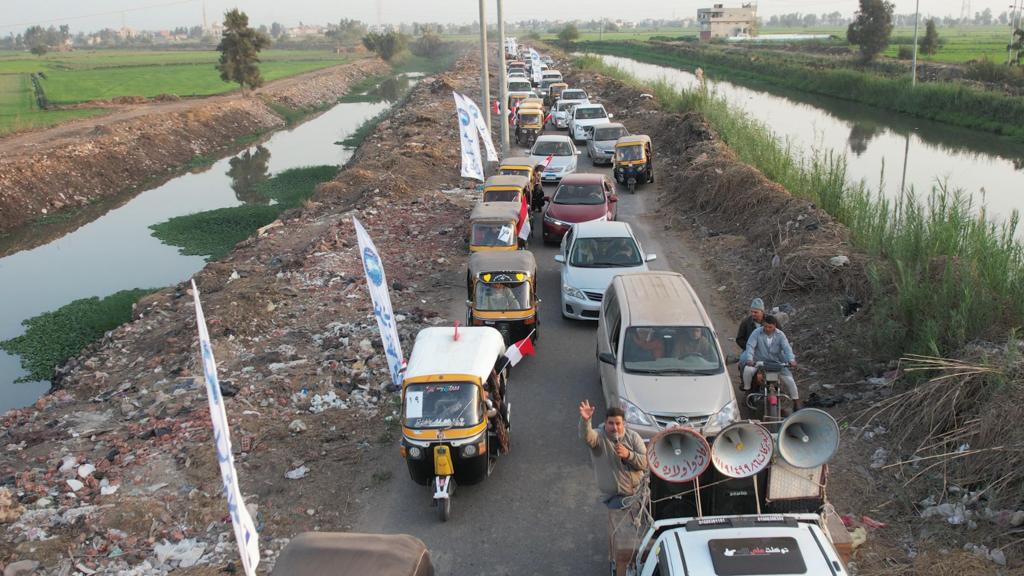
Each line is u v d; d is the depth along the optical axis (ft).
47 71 348.38
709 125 104.17
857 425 34.55
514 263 46.55
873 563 25.90
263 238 76.59
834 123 170.50
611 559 25.48
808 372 40.47
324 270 61.62
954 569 24.99
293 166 147.84
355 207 83.35
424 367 32.65
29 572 27.76
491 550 28.60
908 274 39.99
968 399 31.40
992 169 114.83
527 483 32.91
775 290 50.78
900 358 36.50
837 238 53.52
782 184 72.28
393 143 122.83
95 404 43.62
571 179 71.67
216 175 143.13
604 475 25.58
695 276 58.54
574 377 42.91
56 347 61.52
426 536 29.58
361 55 520.01
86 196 123.03
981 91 167.02
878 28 274.77
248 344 49.11
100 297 75.72
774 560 18.28
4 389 54.03
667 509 24.16
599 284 49.44
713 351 35.37
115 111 191.31
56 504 32.14
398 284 57.36
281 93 249.14
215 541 29.66
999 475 28.07
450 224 75.00
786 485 23.65
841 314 44.52
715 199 73.77
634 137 92.07
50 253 93.30
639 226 74.08
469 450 30.37
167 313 58.54
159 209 115.75
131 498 32.17
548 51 409.69
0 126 159.02
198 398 41.32
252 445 35.91
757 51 396.78
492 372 34.30
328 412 39.19
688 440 22.63
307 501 32.04
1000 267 39.60
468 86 200.34
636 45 499.51
